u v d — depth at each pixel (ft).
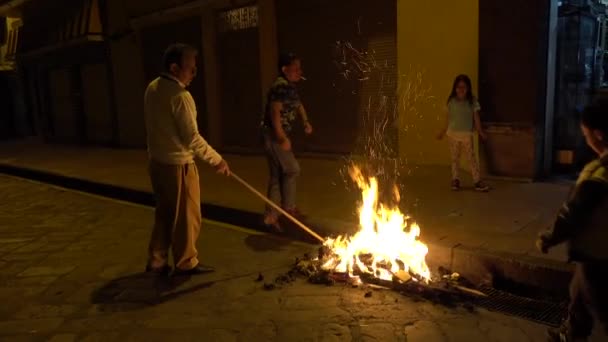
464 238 15.01
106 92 51.08
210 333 11.30
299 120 33.94
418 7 26.30
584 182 7.68
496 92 22.67
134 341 11.07
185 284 14.11
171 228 14.46
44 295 13.76
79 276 15.10
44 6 57.36
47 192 29.91
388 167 27.25
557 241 8.11
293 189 18.07
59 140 59.93
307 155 33.19
